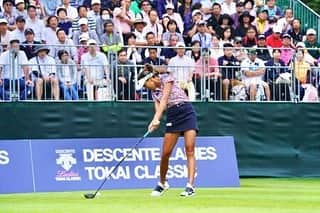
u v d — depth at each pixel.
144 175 31.81
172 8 43.81
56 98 37.12
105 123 37.78
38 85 36.88
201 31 43.06
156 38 42.19
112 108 37.84
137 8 43.25
